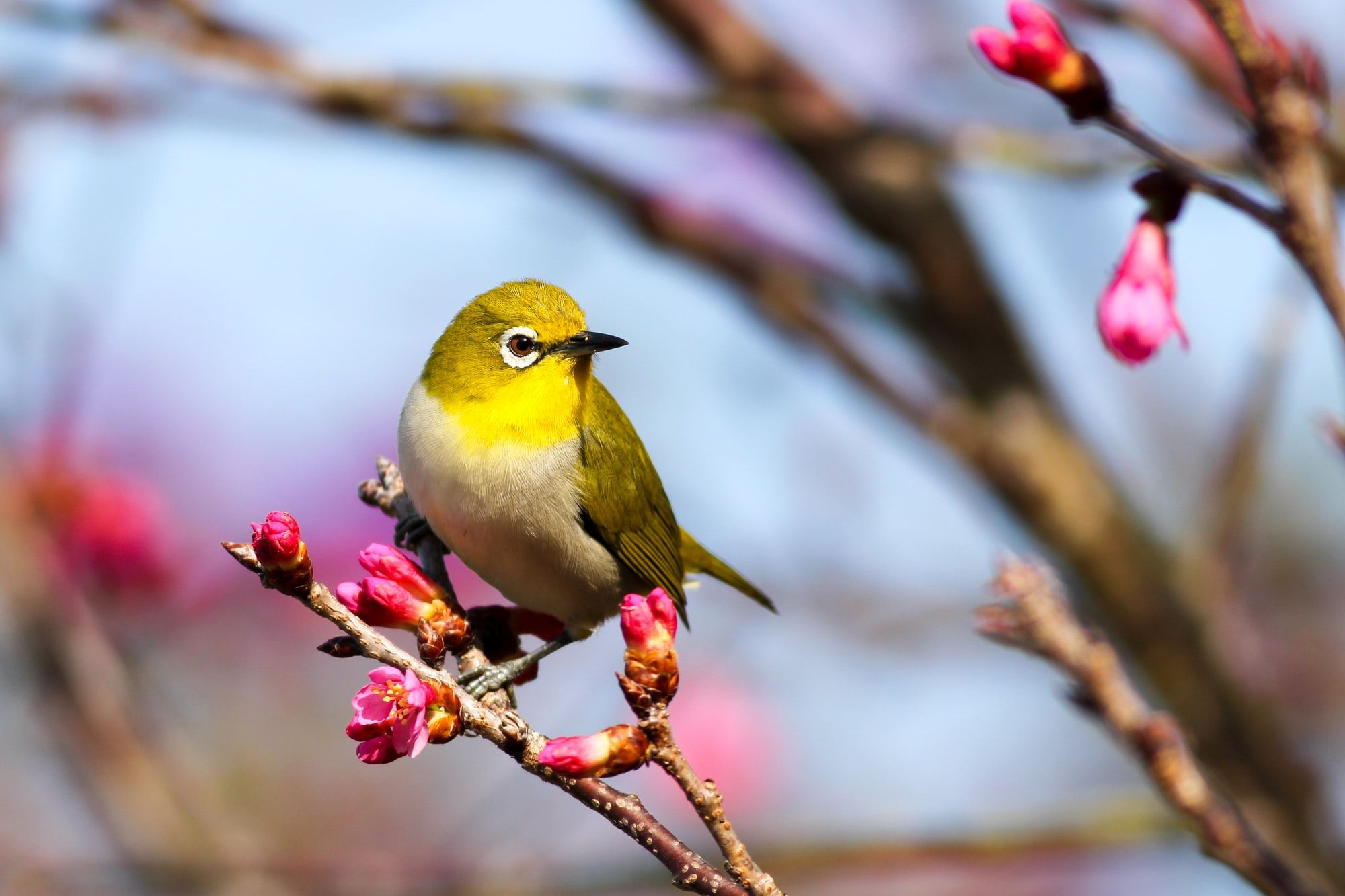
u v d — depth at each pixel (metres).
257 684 15.36
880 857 9.78
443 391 8.93
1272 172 5.18
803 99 11.70
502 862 11.13
